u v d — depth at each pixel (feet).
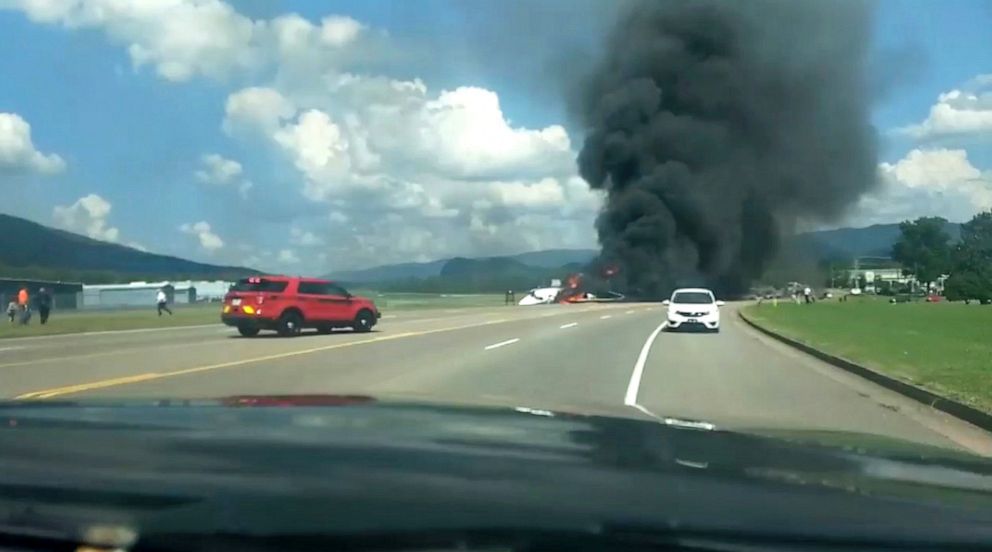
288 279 110.42
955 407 46.01
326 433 11.52
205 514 8.25
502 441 11.48
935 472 11.60
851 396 53.67
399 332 117.29
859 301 297.94
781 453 12.26
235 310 107.76
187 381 59.11
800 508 8.87
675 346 94.27
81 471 9.38
